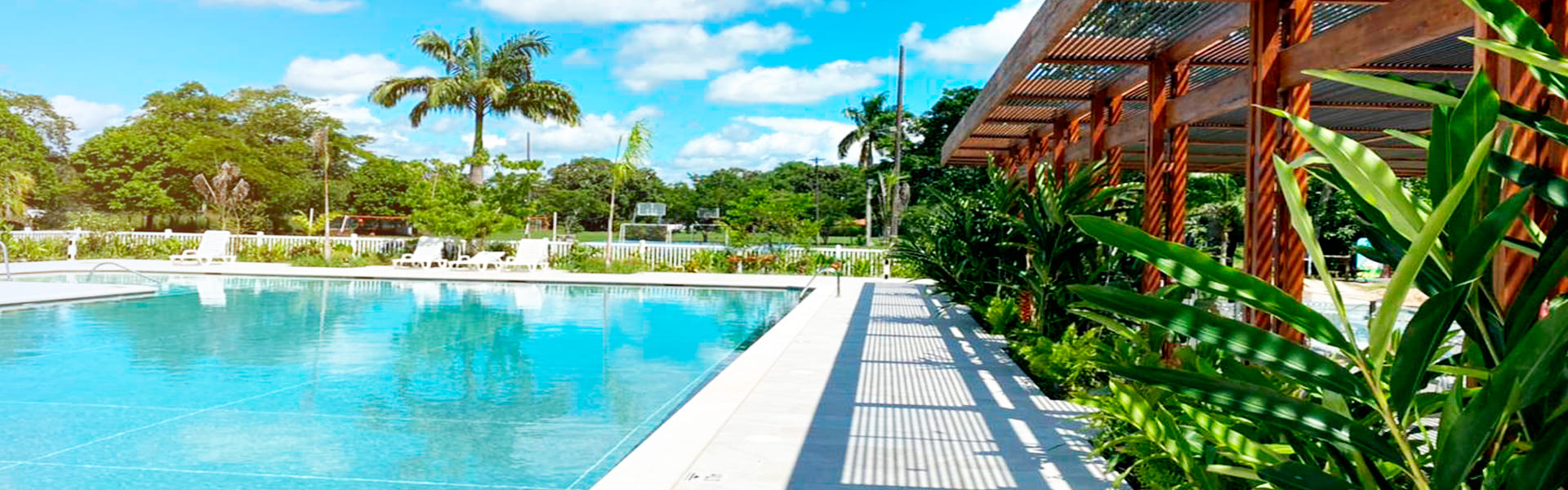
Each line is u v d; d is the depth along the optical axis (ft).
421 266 76.07
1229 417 9.19
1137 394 7.91
